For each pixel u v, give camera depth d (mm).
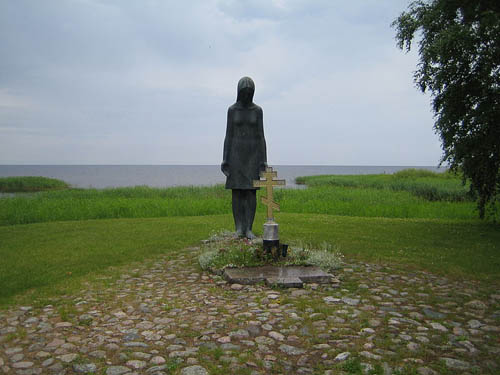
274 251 7688
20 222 15227
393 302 5754
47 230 12414
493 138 11125
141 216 17125
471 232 11953
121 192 27828
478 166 11883
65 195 26531
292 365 3865
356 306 5551
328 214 17688
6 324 4957
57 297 6062
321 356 4039
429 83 11883
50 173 128500
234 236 10273
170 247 9945
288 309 5371
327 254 8156
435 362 3920
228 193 27266
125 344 4328
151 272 7645
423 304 5664
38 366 3850
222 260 7801
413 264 8102
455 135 12000
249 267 7305
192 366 3818
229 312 5309
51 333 4656
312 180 54844
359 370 3729
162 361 3932
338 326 4789
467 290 6387
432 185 32344
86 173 129250
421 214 17578
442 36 10758
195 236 11375
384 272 7500
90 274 7426
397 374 3658
